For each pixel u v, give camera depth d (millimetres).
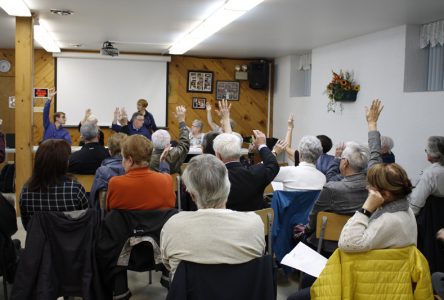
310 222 2893
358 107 6691
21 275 2482
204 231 1732
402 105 5711
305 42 7496
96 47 9062
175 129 10086
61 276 2570
